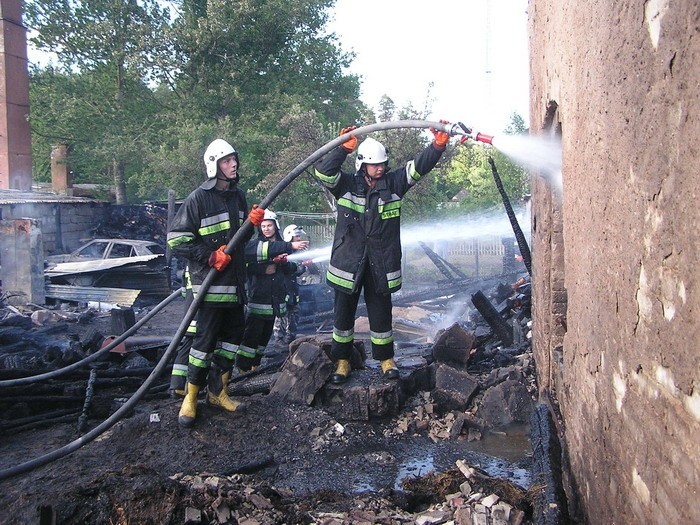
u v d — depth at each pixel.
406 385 6.16
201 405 5.62
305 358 5.98
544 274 5.89
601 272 3.17
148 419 5.34
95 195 30.70
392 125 5.22
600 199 3.18
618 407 2.85
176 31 30.45
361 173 5.78
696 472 1.98
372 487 4.54
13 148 25.11
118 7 30.67
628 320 2.68
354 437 5.46
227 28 31.00
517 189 30.30
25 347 8.90
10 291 14.61
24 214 18.20
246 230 5.13
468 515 3.68
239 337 5.61
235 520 3.67
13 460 4.96
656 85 2.29
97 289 14.91
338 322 5.91
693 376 1.99
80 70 32.47
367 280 5.91
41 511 3.44
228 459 4.92
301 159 24.06
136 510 3.49
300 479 4.70
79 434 5.47
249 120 31.16
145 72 31.42
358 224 5.73
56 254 19.03
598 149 3.22
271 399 5.84
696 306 1.95
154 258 16.31
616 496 2.89
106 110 31.62
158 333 11.86
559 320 5.57
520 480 4.59
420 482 4.43
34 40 30.95
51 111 30.09
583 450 3.65
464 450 5.23
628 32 2.62
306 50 34.78
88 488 3.59
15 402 5.88
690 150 1.98
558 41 4.62
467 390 5.96
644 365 2.46
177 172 27.83
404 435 5.58
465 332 6.73
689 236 2.00
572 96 3.99
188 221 5.10
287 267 8.98
